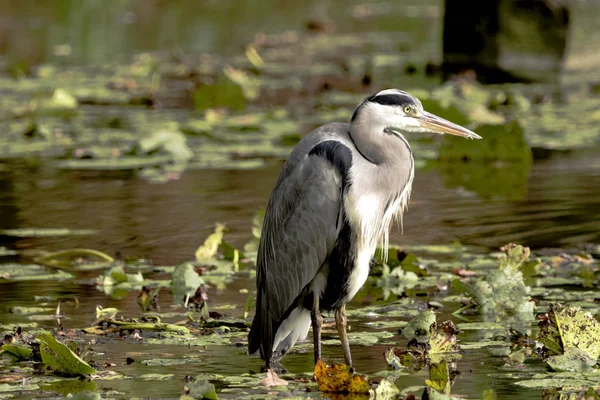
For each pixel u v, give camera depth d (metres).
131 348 8.97
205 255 12.28
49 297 10.73
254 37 35.59
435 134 20.83
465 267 11.46
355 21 40.69
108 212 14.62
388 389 7.56
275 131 20.56
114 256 12.43
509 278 10.09
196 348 8.98
